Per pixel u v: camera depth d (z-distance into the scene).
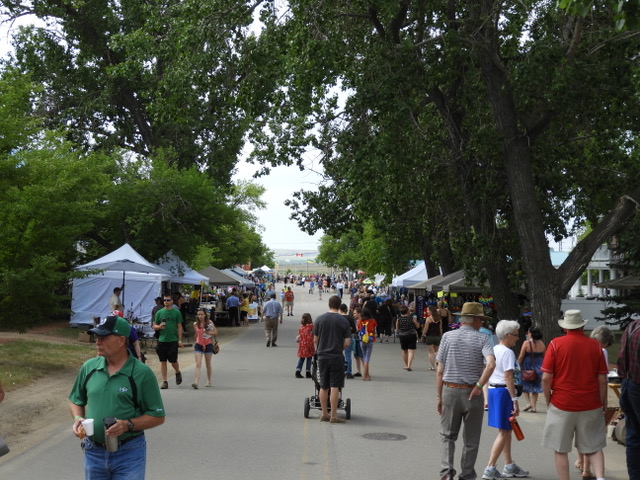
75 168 24.84
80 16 36.53
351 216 31.41
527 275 18.52
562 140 21.91
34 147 20.95
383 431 11.44
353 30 19.56
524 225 18.45
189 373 19.25
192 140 37.97
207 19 19.09
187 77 19.38
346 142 19.78
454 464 9.33
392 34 19.44
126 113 39.78
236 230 54.34
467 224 22.59
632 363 7.12
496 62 18.56
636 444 7.22
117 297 24.30
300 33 18.17
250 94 19.83
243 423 11.92
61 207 18.41
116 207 31.88
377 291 57.41
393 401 14.67
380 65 18.38
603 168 22.50
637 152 24.64
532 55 17.86
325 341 12.17
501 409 8.65
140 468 5.21
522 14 19.61
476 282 25.36
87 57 36.62
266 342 29.41
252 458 9.41
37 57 37.59
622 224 17.86
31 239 18.11
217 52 19.30
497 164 20.44
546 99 18.64
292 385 16.84
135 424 5.15
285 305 56.75
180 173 34.19
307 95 20.27
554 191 23.30
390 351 26.95
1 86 18.67
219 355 24.36
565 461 7.78
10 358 18.80
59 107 38.00
